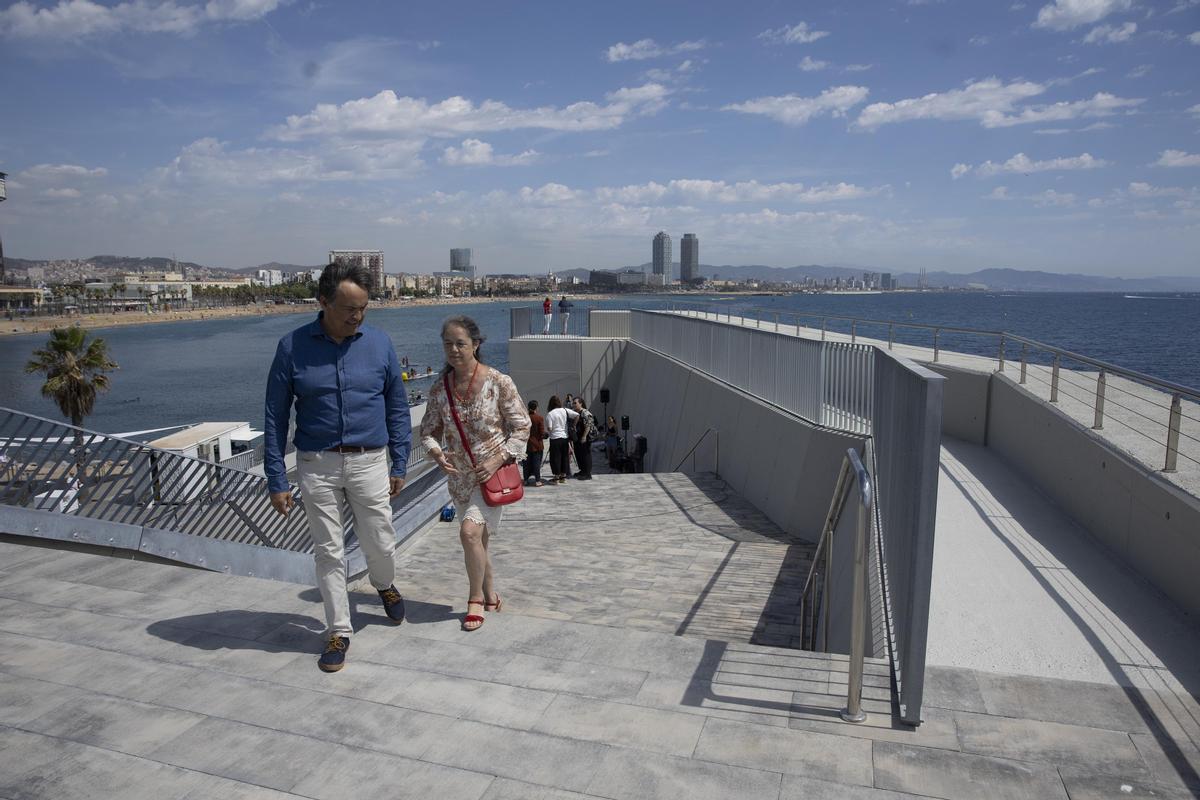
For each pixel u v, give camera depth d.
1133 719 3.51
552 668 4.19
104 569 5.84
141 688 4.02
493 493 4.77
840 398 10.19
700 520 11.62
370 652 4.43
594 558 9.51
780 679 3.99
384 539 4.60
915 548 3.39
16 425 6.92
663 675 4.07
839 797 3.00
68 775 3.26
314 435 4.32
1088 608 4.97
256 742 3.51
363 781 3.21
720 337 16.39
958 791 3.01
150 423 56.16
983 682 3.85
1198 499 4.82
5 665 4.27
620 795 3.07
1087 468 6.76
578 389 29.64
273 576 7.14
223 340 141.88
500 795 3.10
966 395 10.93
